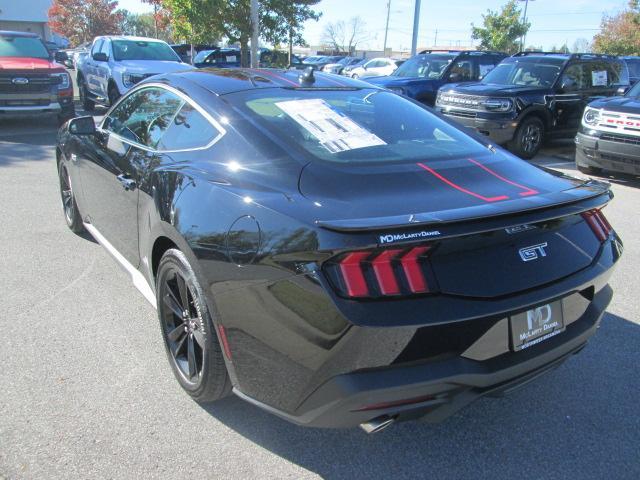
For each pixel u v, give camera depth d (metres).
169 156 3.16
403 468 2.53
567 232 2.54
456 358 2.15
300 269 2.09
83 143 4.46
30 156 8.95
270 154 2.64
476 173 2.70
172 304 2.96
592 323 2.62
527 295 2.26
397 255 2.04
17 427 2.66
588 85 11.18
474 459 2.60
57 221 5.71
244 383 2.46
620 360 3.46
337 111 3.07
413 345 2.06
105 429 2.69
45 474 2.38
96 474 2.40
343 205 2.28
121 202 3.67
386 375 2.06
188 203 2.69
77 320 3.72
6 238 5.17
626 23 37.50
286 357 2.22
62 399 2.89
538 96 10.27
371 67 29.20
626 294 4.44
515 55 12.37
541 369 2.46
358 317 1.99
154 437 2.65
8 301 3.94
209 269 2.47
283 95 3.15
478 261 2.21
